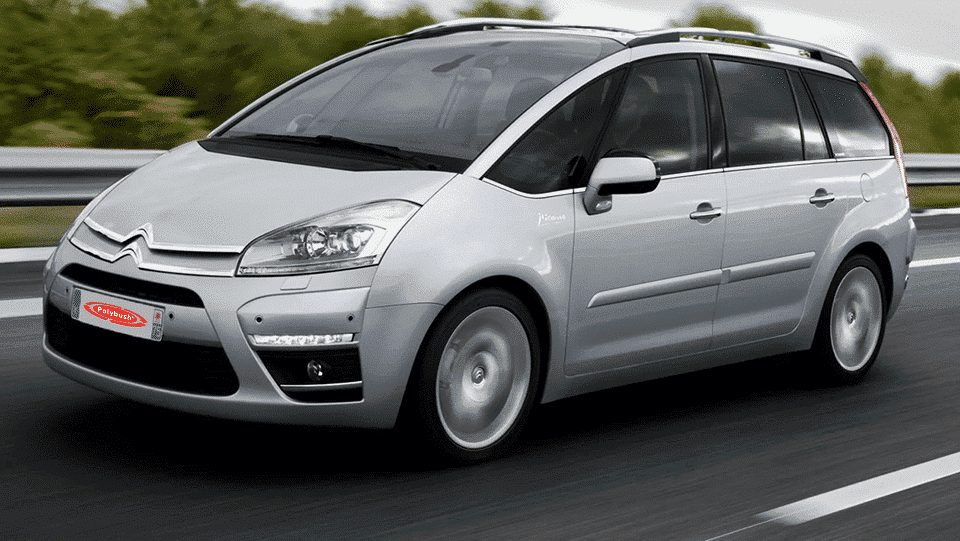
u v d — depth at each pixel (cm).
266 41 2558
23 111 2233
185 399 652
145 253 670
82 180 1484
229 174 734
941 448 811
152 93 2483
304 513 625
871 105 1040
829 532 634
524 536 607
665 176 815
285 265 644
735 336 879
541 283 720
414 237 664
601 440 791
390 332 652
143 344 662
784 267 905
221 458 704
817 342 960
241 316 635
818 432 841
